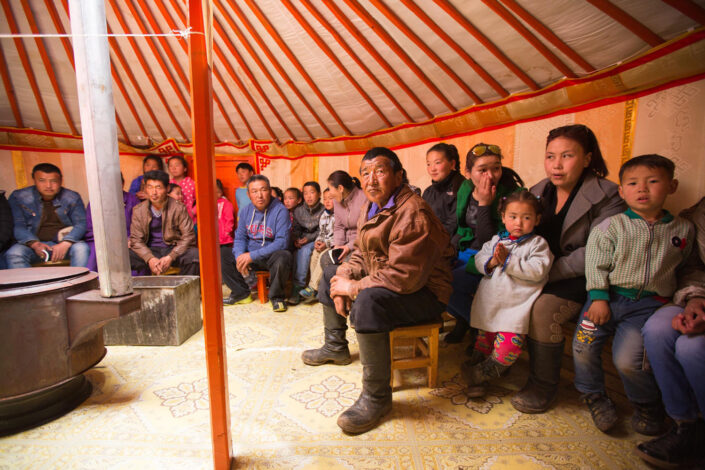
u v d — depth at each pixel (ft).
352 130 13.98
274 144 15.14
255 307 9.62
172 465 3.85
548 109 8.13
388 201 4.83
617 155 6.95
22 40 10.21
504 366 4.96
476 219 6.22
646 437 4.22
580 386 4.64
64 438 4.31
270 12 9.74
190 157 14.94
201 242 3.34
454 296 6.08
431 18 8.13
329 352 6.19
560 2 6.25
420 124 11.51
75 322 4.65
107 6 10.16
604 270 4.43
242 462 3.87
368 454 3.99
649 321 3.99
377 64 10.39
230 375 5.88
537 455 3.94
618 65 6.52
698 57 5.31
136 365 6.27
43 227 10.30
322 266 8.71
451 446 4.11
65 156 13.43
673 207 5.94
